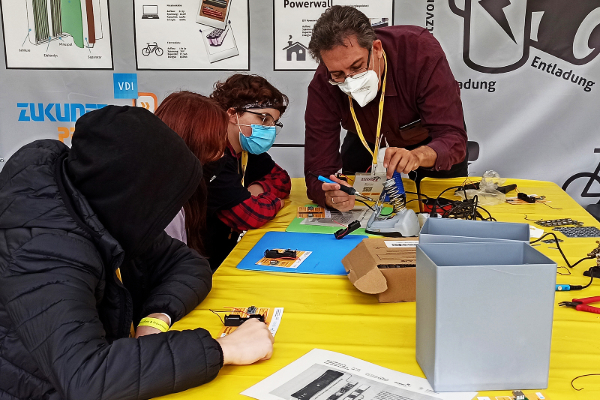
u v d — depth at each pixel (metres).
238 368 0.87
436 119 1.97
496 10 3.02
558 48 3.03
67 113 3.34
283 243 1.58
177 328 1.03
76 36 3.22
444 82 1.94
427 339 0.81
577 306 1.07
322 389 0.79
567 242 1.52
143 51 3.23
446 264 0.87
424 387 0.79
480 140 3.23
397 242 1.31
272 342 0.92
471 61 3.11
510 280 0.75
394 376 0.83
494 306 0.75
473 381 0.78
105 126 0.84
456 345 0.76
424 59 1.94
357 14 1.76
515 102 3.15
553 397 0.76
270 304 1.13
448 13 3.05
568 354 0.89
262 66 3.23
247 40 3.19
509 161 3.24
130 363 0.76
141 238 0.87
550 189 2.30
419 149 1.79
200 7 3.15
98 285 0.86
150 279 1.21
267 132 2.01
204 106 1.46
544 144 3.18
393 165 1.66
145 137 0.84
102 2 3.17
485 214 1.85
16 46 3.23
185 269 1.18
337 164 2.14
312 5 3.11
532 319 0.76
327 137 2.10
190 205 1.58
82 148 0.85
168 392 0.78
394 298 1.14
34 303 0.76
